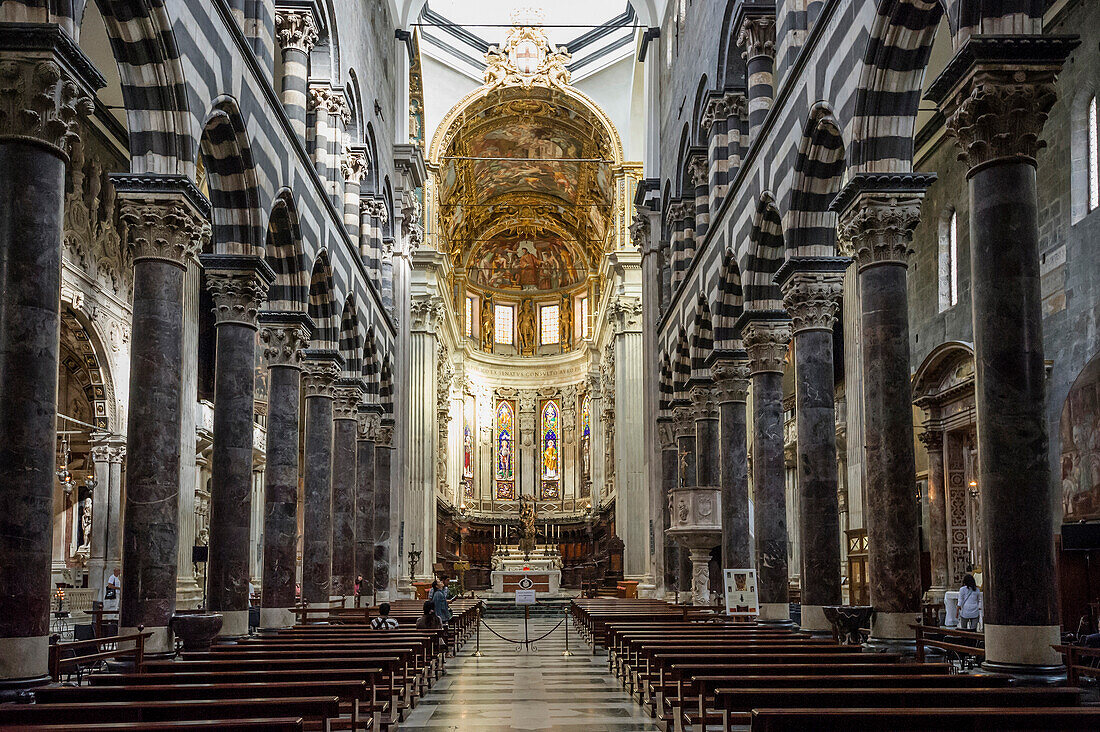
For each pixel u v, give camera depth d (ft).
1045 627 34.60
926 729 23.22
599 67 159.53
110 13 42.09
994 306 36.09
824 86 53.21
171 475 45.06
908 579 45.93
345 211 91.86
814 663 36.37
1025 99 36.06
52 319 34.91
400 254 125.18
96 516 84.94
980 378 36.40
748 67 72.54
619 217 160.15
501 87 158.20
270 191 58.70
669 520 111.34
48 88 34.58
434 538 160.15
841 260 57.62
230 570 54.49
